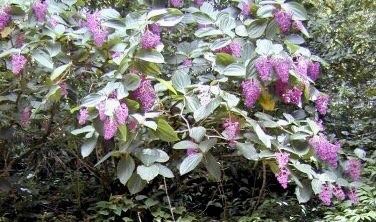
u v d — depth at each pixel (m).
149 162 1.98
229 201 3.33
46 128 2.83
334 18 3.91
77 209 3.25
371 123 3.63
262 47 1.98
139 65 1.98
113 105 1.76
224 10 2.58
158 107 2.09
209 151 2.24
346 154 2.48
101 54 2.26
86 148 2.09
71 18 2.47
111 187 3.21
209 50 2.41
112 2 3.11
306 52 2.25
